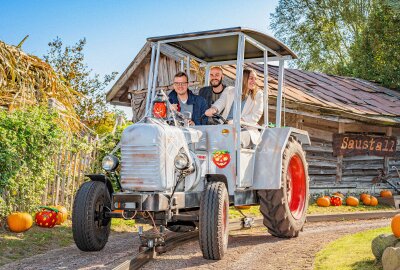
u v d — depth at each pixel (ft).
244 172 25.08
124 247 25.75
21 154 30.25
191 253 24.41
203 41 26.73
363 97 66.80
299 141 31.86
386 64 93.30
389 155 61.77
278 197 27.66
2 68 41.09
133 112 61.77
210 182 23.13
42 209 30.48
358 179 60.59
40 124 31.35
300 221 29.91
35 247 25.34
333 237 29.22
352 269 19.71
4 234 26.96
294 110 53.01
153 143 21.57
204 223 22.02
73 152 35.29
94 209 23.27
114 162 22.71
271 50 28.48
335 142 57.98
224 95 27.43
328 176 58.59
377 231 28.84
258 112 27.53
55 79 46.21
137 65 59.47
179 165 21.61
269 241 28.27
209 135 24.81
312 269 20.45
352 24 136.56
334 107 55.26
